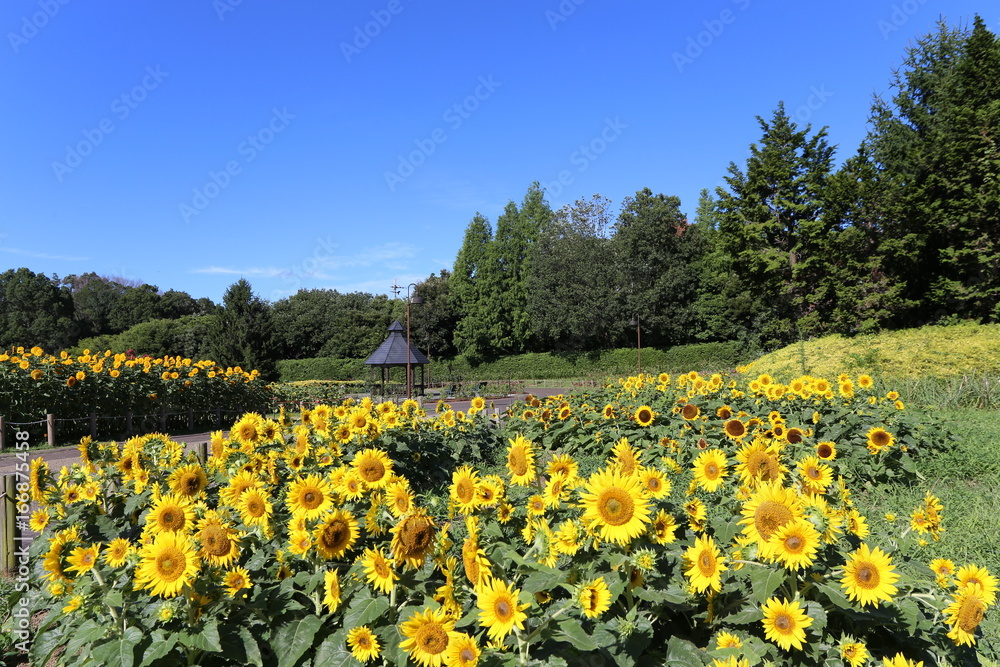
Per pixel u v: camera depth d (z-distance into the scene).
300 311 67.88
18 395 14.05
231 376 19.62
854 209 29.64
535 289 52.62
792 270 34.31
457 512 3.46
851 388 9.64
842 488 3.71
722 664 2.54
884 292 28.39
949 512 6.55
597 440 9.88
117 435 15.87
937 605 3.03
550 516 3.26
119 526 4.85
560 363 50.47
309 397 26.62
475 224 58.38
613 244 51.41
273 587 3.16
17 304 63.91
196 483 4.03
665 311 48.78
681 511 3.37
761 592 2.71
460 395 33.72
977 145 25.67
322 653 2.82
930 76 29.84
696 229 50.31
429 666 2.45
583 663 2.55
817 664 2.82
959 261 26.27
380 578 2.84
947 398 13.77
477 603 2.47
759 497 2.90
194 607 2.81
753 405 10.27
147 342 60.00
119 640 2.67
